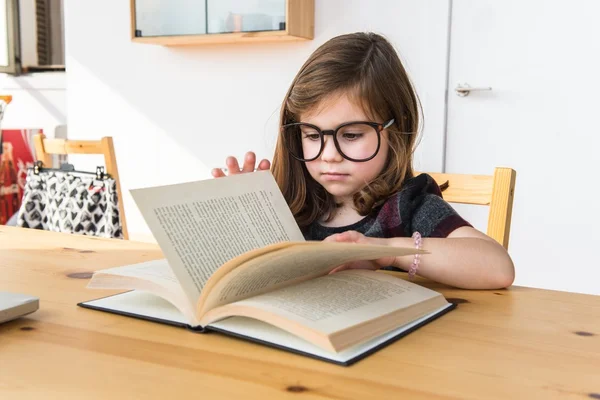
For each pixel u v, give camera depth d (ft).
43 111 12.67
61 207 6.80
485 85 8.29
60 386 1.76
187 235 2.39
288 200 4.00
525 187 8.18
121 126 11.09
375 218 3.82
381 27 8.81
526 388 1.76
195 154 10.48
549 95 7.94
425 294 2.59
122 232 6.91
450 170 8.62
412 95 3.79
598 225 7.78
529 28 7.97
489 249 3.04
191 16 9.49
